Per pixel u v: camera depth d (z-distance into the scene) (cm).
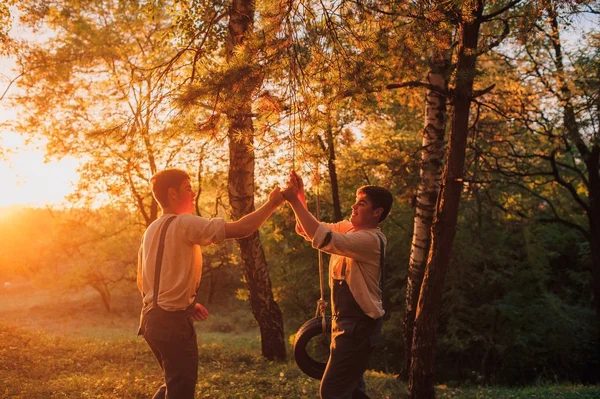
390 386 919
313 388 771
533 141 1605
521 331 2080
